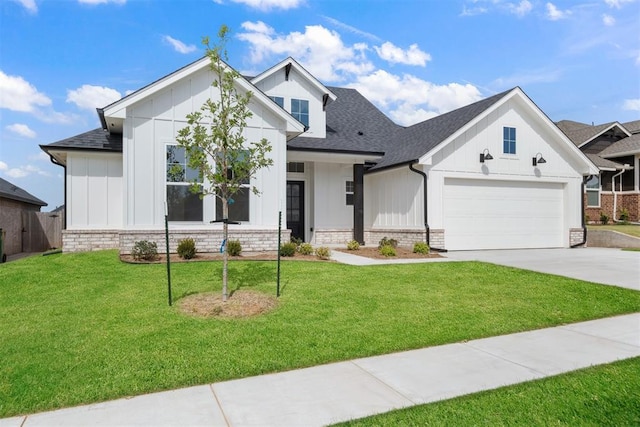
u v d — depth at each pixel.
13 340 4.83
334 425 3.05
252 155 6.86
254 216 11.53
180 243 10.26
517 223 14.99
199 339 4.90
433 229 13.39
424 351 4.77
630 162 22.08
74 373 3.97
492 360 4.48
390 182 15.28
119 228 12.56
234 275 8.33
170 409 3.33
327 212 15.84
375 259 11.28
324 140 15.48
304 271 8.90
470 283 8.20
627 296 7.30
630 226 19.23
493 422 3.11
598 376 4.00
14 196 19.28
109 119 10.59
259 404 3.41
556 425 3.08
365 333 5.26
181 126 10.88
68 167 12.21
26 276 8.11
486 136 14.33
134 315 5.77
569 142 15.31
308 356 4.50
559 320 6.03
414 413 3.24
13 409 3.30
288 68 15.16
